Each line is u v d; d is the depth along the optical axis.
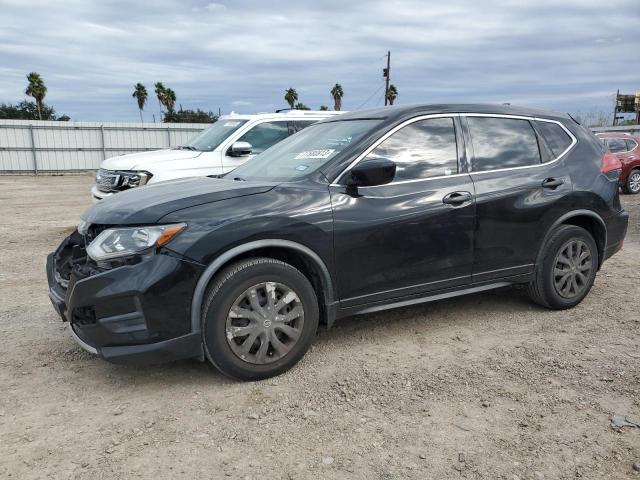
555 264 4.61
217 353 3.33
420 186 3.97
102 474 2.57
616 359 3.75
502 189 4.27
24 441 2.86
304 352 3.63
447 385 3.41
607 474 2.51
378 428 2.93
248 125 8.45
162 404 3.23
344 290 3.73
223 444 2.80
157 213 3.28
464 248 4.13
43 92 49.53
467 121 4.34
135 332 3.17
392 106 4.39
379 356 3.87
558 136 4.78
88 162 29.34
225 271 3.34
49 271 3.90
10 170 27.61
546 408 3.11
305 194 3.60
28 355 3.99
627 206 12.09
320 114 9.10
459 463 2.61
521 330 4.34
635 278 5.90
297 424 2.98
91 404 3.25
